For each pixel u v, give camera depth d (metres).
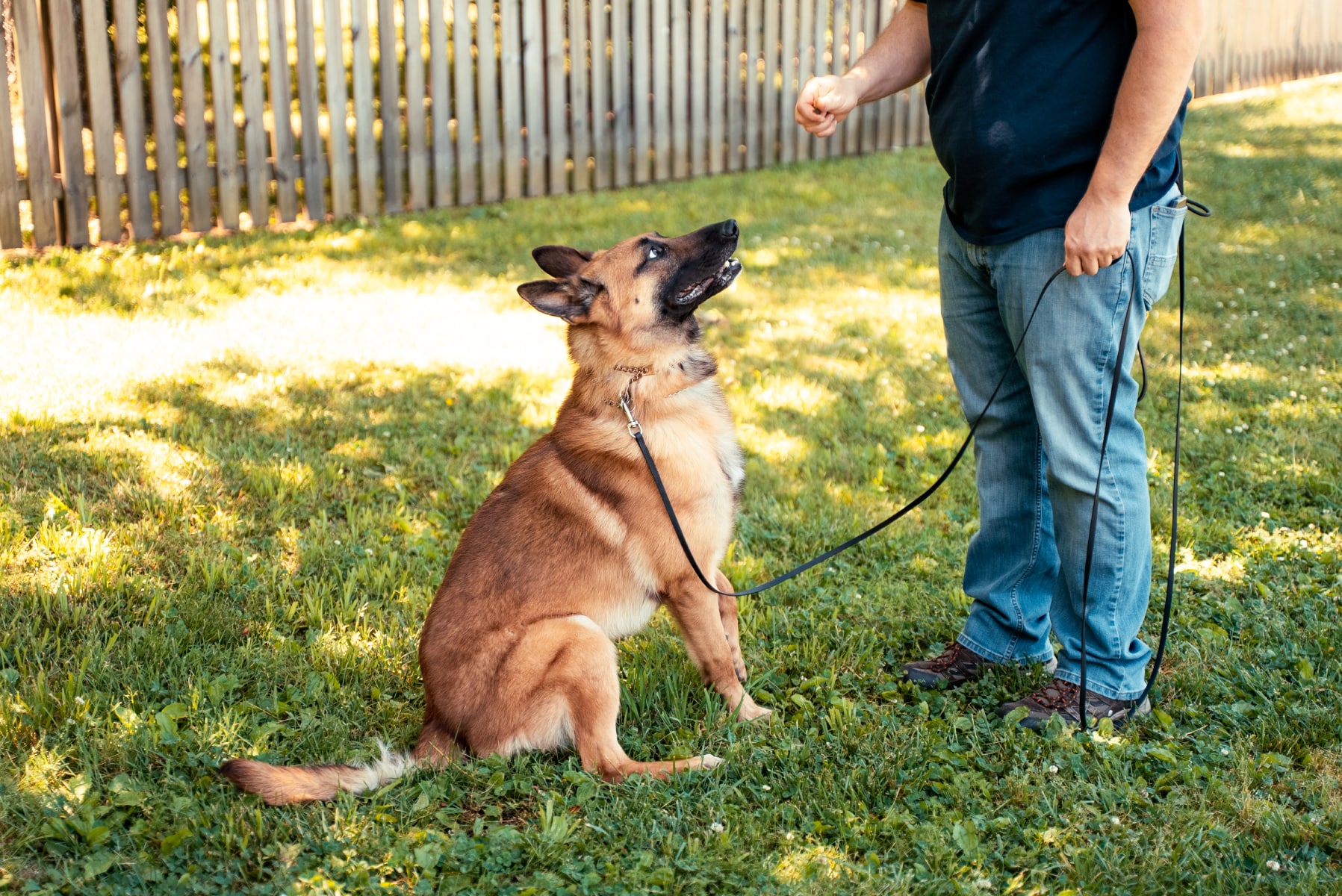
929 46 3.61
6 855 2.57
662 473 3.25
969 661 3.58
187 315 6.70
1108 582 3.18
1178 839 2.65
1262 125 12.52
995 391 3.33
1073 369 3.03
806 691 3.50
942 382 6.21
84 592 3.76
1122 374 3.10
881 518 4.70
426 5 9.05
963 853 2.64
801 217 9.42
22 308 6.50
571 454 3.32
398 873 2.59
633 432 3.25
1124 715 3.23
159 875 2.50
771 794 2.91
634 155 10.38
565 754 3.18
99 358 5.92
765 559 4.32
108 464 4.75
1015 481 3.48
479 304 7.22
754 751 3.07
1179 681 3.41
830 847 2.68
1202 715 3.24
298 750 3.11
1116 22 2.89
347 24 8.84
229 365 6.01
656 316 3.32
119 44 7.72
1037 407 3.14
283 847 2.61
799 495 4.91
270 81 8.44
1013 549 3.52
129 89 7.86
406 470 5.03
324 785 2.79
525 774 2.99
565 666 3.01
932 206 9.88
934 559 4.35
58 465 4.67
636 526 3.25
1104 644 3.22
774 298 7.46
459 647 3.06
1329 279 7.67
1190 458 5.12
